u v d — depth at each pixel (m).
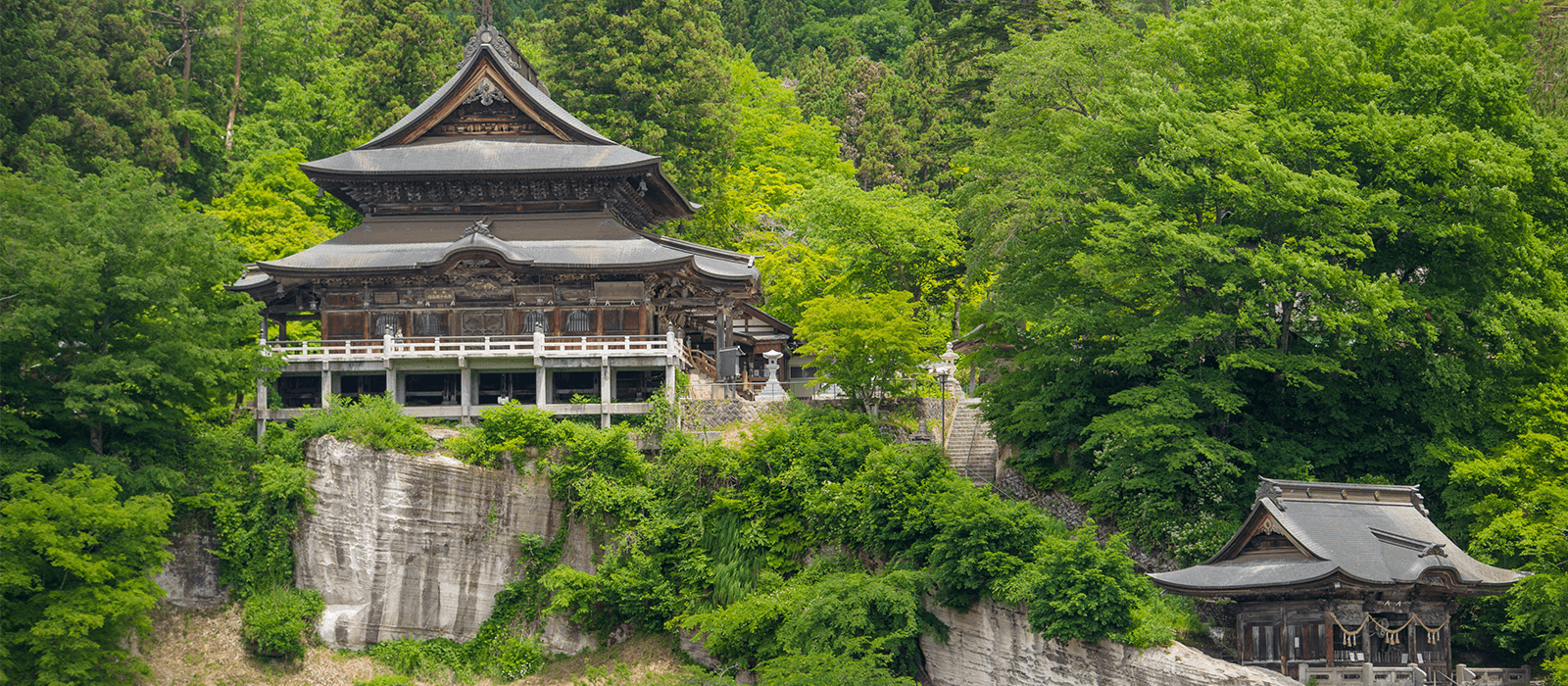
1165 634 40.75
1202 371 50.00
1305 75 51.34
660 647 50.88
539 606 53.12
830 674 41.44
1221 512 49.03
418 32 93.62
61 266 49.88
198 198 89.38
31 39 78.50
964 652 45.31
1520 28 61.22
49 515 45.50
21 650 44.78
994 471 58.09
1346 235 47.66
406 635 53.31
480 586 53.53
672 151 87.88
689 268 62.41
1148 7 98.06
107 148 78.38
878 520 47.75
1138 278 51.22
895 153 109.94
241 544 53.91
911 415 61.44
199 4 96.62
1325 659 39.53
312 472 54.50
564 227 67.25
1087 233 53.72
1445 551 40.38
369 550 53.50
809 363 60.69
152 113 82.31
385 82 91.62
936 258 79.88
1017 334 55.91
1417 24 58.78
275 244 77.62
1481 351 49.06
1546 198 49.62
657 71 88.69
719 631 47.47
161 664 51.03
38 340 50.59
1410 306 46.72
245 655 52.22
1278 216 50.09
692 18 92.12
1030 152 63.06
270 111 97.06
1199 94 53.03
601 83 87.50
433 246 65.69
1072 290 55.16
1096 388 54.66
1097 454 51.72
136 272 52.41
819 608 44.88
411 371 60.53
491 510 53.88
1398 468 51.22
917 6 147.25
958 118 108.69
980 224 62.50
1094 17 65.25
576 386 62.72
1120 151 52.97
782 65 146.38
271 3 103.31
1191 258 48.88
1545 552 40.25
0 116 75.56
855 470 50.97
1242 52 52.84
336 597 53.66
